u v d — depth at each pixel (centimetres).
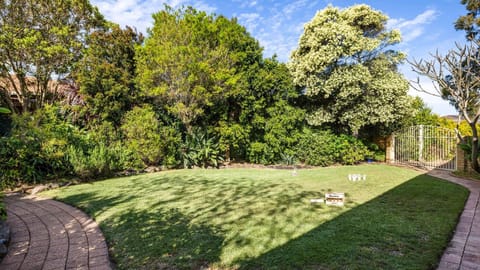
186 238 350
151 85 996
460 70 765
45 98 1185
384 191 625
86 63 1041
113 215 455
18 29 1001
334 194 523
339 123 1325
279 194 605
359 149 1230
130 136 975
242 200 552
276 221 414
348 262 278
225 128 1124
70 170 770
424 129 1129
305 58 1240
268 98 1238
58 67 1121
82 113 1006
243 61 1179
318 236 350
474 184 704
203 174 915
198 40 1035
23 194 623
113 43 1119
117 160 897
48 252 320
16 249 331
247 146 1220
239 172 972
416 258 287
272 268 269
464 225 389
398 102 1174
